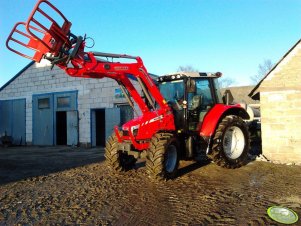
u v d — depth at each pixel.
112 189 6.54
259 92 9.30
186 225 4.54
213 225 4.52
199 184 6.79
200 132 8.16
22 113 20.28
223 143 8.16
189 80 7.85
